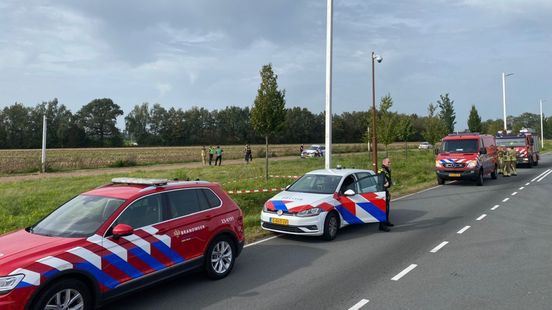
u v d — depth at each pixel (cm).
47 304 438
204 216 633
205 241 626
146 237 544
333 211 907
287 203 897
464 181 2200
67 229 520
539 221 1077
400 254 779
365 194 983
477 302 534
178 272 584
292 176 2117
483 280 620
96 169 3503
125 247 517
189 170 2923
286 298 559
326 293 576
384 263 720
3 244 489
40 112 11769
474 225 1038
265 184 1781
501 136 3111
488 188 1848
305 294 573
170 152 7512
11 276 418
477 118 4816
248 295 573
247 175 2375
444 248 816
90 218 532
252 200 1399
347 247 840
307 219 862
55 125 11588
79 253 472
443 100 4541
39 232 527
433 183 2102
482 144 2036
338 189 944
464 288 586
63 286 450
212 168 3114
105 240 502
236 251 686
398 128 3412
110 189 599
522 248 804
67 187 1891
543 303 528
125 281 512
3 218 1141
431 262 720
